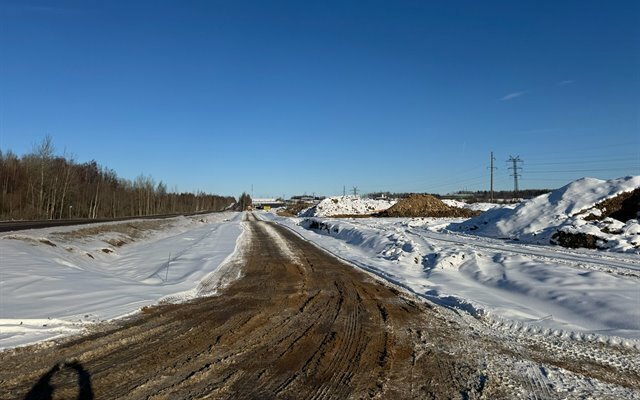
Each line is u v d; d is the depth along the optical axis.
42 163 53.38
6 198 50.28
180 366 5.18
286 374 5.02
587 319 8.04
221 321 7.44
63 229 19.64
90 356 5.45
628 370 5.40
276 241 25.61
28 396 4.20
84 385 4.52
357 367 5.31
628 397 4.55
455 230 27.98
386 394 4.52
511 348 6.23
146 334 6.53
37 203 52.84
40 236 15.79
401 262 15.58
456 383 4.85
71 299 8.51
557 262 13.41
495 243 20.22
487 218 27.08
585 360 5.75
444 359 5.68
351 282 11.88
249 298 9.59
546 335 6.95
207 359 5.46
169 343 6.10
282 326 7.18
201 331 6.77
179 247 22.56
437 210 54.66
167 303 8.92
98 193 68.75
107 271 14.57
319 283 11.65
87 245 17.73
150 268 15.14
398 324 7.48
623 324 7.43
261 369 5.16
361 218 50.19
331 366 5.32
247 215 85.69
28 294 8.52
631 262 13.68
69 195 58.69
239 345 6.08
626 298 8.64
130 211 78.38
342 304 9.04
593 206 21.55
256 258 17.41
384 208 62.84
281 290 10.59
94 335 6.37
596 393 4.64
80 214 63.19
